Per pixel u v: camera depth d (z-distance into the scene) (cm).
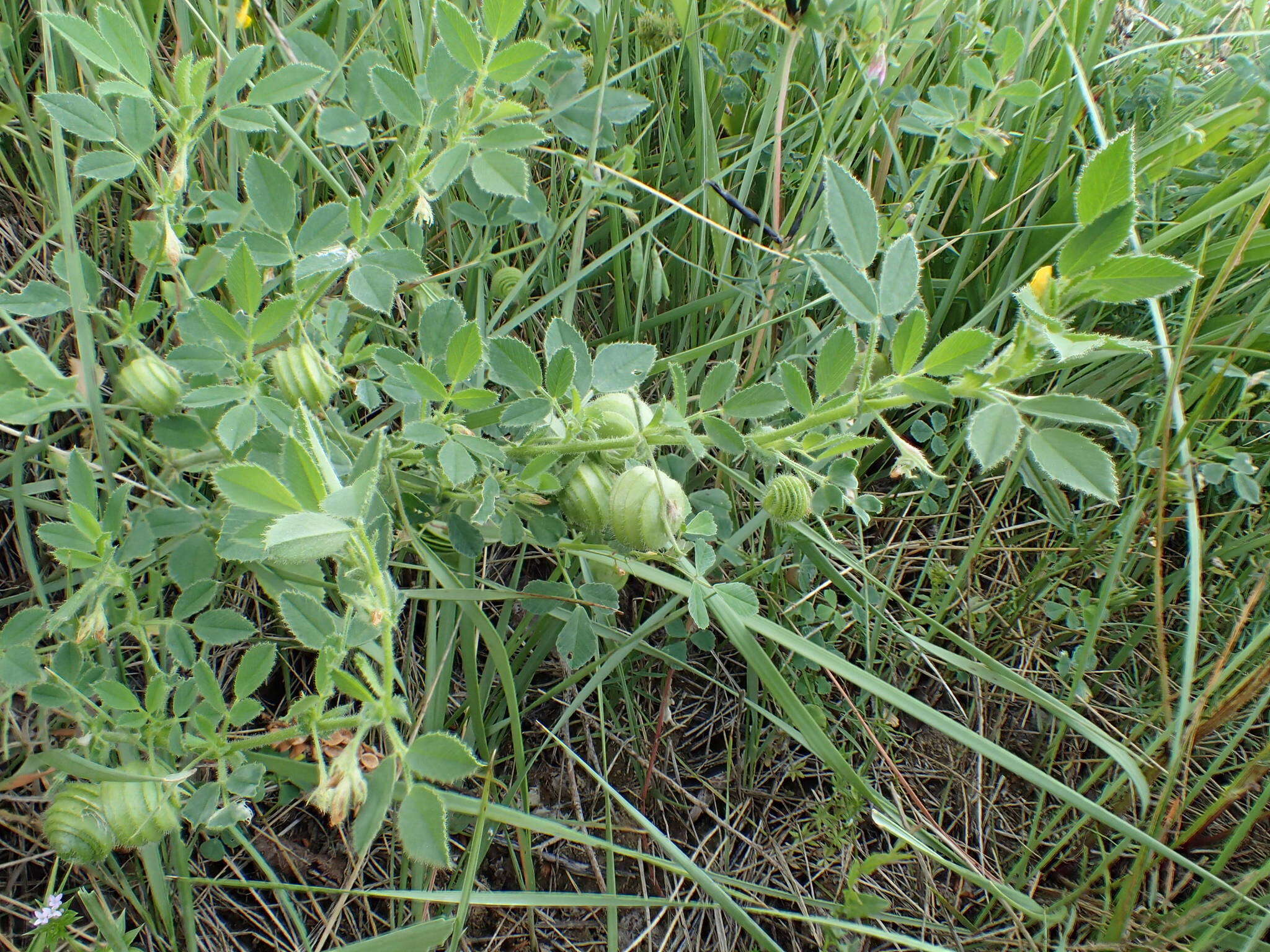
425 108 22
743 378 28
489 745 23
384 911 23
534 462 19
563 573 22
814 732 20
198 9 23
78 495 18
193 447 18
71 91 22
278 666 24
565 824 23
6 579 22
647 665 26
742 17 29
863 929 21
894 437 17
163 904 19
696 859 25
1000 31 26
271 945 22
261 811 23
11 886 20
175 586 23
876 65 26
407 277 19
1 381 18
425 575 24
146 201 23
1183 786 22
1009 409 15
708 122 27
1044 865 24
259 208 18
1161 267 14
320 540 13
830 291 16
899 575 29
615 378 20
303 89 18
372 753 21
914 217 27
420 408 19
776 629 20
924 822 25
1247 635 26
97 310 18
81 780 19
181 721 20
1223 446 25
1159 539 22
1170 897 23
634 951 23
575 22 23
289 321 17
